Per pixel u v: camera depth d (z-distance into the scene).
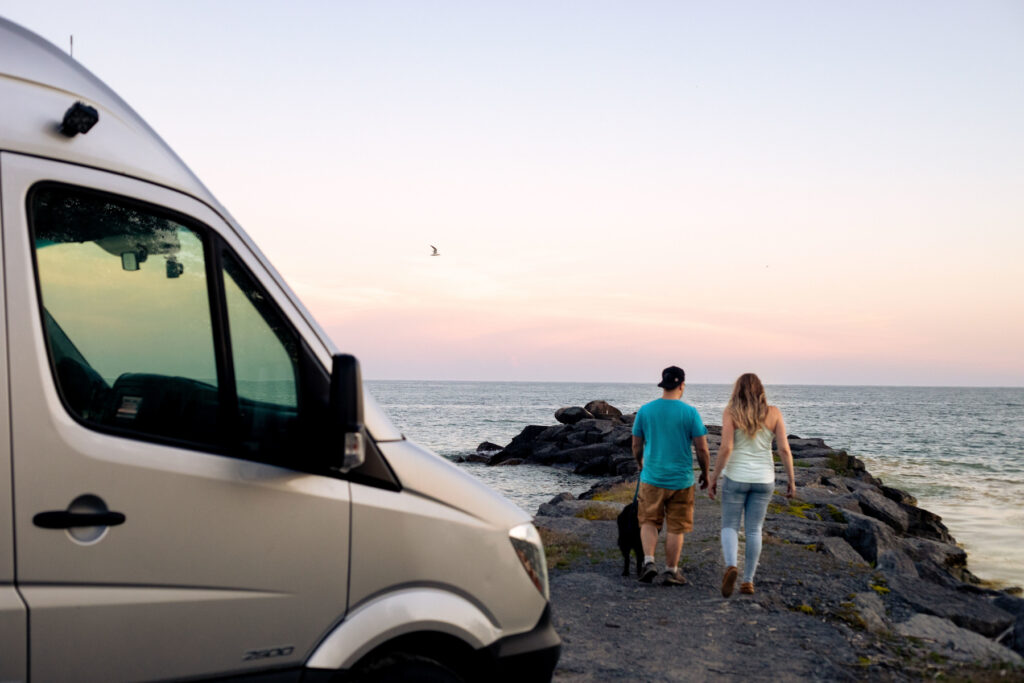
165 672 2.56
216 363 2.75
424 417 94.00
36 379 2.44
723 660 6.02
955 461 42.19
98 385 2.58
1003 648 6.62
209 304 2.78
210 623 2.64
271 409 2.82
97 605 2.45
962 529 19.27
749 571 7.76
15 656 2.34
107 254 2.65
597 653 6.17
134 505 2.53
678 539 8.30
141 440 2.59
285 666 2.78
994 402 183.62
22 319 2.45
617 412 54.84
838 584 8.39
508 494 28.03
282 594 2.77
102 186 2.65
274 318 2.87
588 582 8.29
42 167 2.55
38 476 2.40
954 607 7.71
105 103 2.77
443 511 3.18
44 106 2.62
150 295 2.70
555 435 47.28
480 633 3.20
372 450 3.05
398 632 2.98
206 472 2.66
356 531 2.94
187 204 2.81
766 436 7.69
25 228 2.50
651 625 6.92
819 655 6.14
